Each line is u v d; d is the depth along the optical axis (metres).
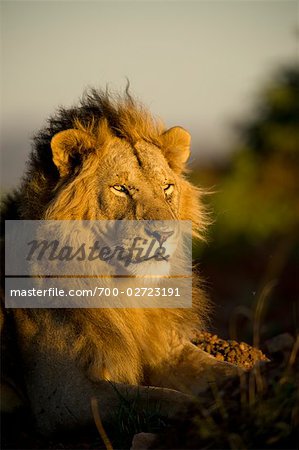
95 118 11.90
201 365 11.52
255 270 30.88
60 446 10.48
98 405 10.64
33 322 11.43
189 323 12.17
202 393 9.65
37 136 12.29
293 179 36.53
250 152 37.69
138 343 11.52
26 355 11.43
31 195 11.73
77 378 10.87
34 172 11.96
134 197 11.33
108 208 11.29
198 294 12.60
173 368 11.69
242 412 8.44
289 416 8.38
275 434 8.26
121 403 10.30
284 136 37.12
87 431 10.85
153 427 9.78
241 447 8.12
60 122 12.17
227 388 9.21
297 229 33.88
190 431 8.70
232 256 32.81
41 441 10.99
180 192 12.12
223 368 11.33
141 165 11.54
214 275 30.47
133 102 12.15
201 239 12.59
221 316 22.36
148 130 12.08
